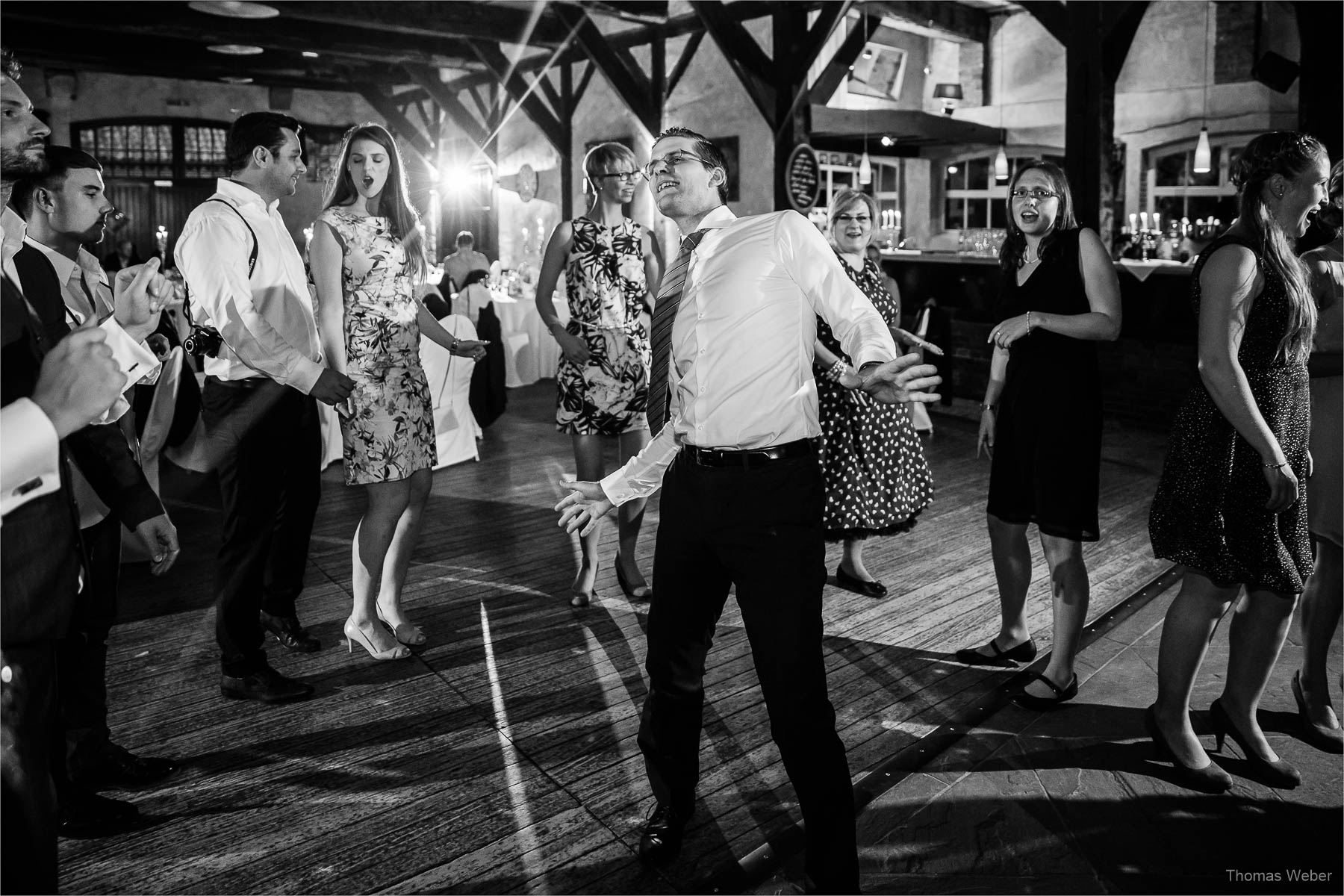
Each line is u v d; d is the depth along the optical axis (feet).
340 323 9.64
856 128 33.35
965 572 13.50
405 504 10.27
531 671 10.25
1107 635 11.28
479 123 42.88
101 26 30.25
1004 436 10.11
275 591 10.68
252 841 7.19
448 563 13.94
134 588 12.81
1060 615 9.43
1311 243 9.22
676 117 33.42
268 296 9.23
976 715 9.20
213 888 6.63
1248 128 35.63
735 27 25.54
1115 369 24.86
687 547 6.63
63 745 7.21
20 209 7.92
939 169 43.75
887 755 8.50
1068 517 9.25
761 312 6.36
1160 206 38.09
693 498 6.51
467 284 23.22
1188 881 6.70
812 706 6.28
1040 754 8.52
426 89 40.78
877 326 6.23
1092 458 9.29
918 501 12.30
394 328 9.94
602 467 12.39
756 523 6.32
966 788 7.97
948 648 10.89
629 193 11.81
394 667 10.37
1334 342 8.48
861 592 12.69
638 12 31.07
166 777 8.08
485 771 8.23
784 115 26.32
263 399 9.09
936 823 7.47
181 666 10.37
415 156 48.26
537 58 38.63
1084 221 24.11
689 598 6.79
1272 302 7.50
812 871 6.43
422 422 10.28
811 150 26.94
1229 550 7.66
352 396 9.86
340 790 7.91
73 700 7.67
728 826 7.42
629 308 11.94
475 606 12.23
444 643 11.02
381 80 44.45
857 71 41.57
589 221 11.85
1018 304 9.59
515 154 41.45
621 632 11.34
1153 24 37.47
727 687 9.84
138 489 6.27
